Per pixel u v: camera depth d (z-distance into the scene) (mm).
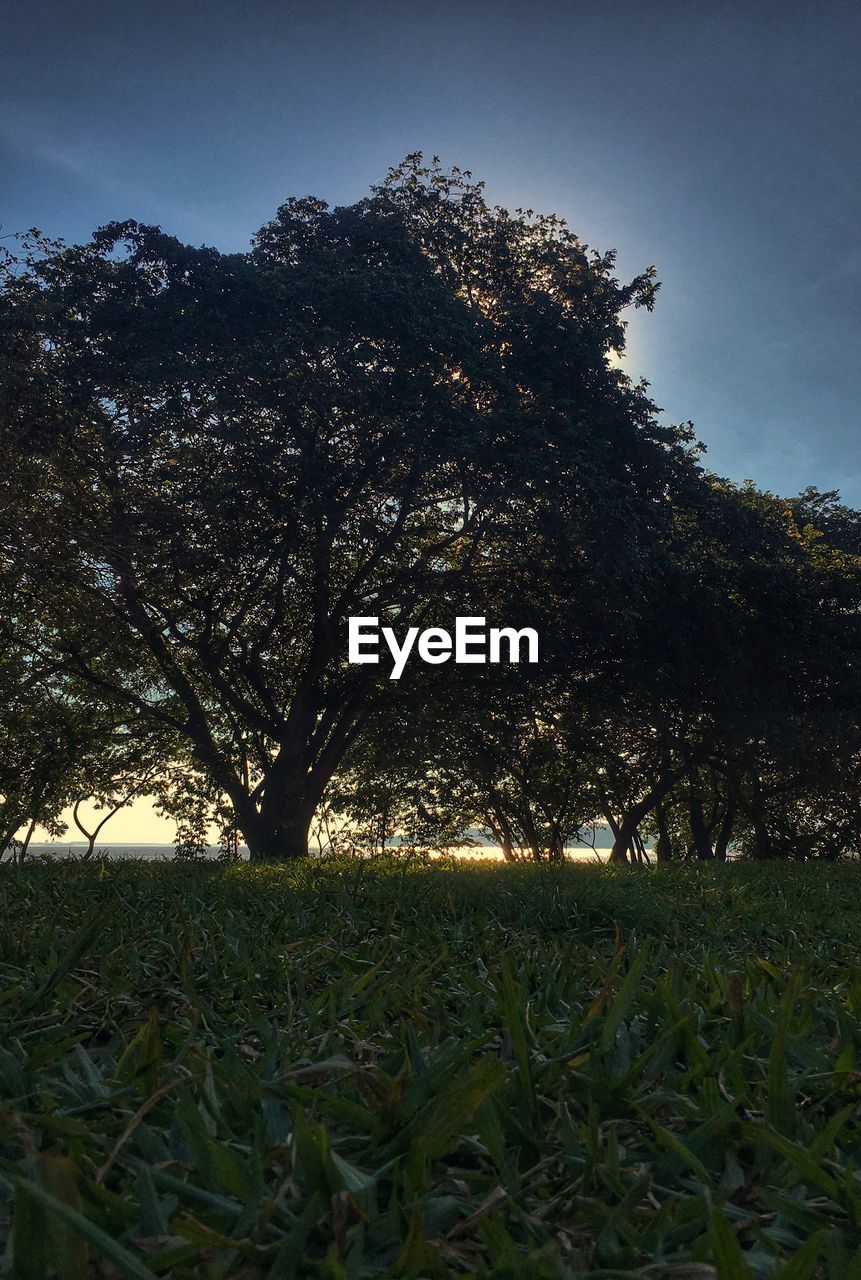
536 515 17344
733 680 19719
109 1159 1067
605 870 7590
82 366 15445
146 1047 1542
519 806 24688
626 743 22797
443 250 18922
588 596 19062
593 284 18859
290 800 19625
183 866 6902
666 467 18062
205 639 19203
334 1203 951
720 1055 1596
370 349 16188
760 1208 1137
